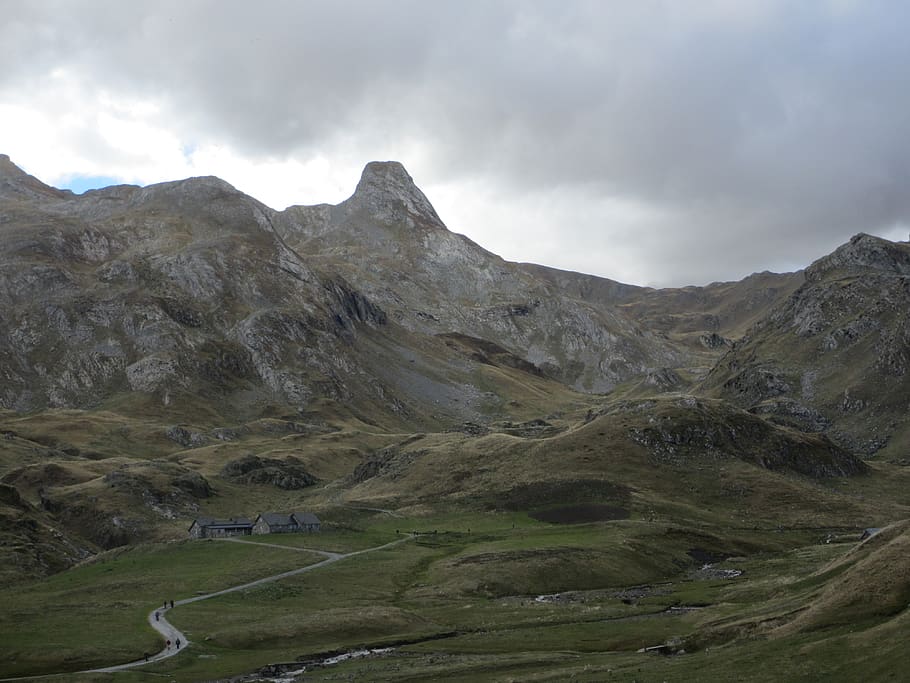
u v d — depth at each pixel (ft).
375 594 501.15
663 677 268.00
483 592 510.58
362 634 401.70
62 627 391.45
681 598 472.85
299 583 515.09
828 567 414.82
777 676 248.93
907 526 384.88
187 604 452.35
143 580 524.93
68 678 306.35
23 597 498.69
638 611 436.35
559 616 432.25
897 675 227.81
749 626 315.58
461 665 323.37
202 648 362.33
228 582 513.04
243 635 384.47
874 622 277.03
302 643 385.09
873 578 303.07
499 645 370.12
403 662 338.54
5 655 341.21
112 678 308.40
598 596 502.38
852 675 237.66
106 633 380.58
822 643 264.11
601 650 352.49
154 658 344.28
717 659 277.44
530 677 289.33
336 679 307.58
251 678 319.47
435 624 427.33
